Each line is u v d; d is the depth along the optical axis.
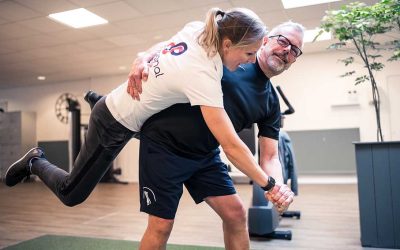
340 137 6.52
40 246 2.71
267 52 1.34
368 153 2.63
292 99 6.84
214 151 1.39
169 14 4.52
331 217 3.65
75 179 1.42
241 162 1.08
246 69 1.36
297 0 4.25
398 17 2.45
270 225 2.84
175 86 1.10
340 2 4.26
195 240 2.87
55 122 9.30
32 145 9.34
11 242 2.86
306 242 2.76
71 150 7.70
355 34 2.60
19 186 7.51
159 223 1.21
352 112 6.48
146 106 1.19
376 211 2.60
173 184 1.23
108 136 1.31
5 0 3.92
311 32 5.47
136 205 4.76
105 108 1.32
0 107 9.88
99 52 6.32
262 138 1.55
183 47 1.13
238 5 4.29
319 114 6.66
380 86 6.27
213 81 1.06
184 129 1.22
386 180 2.57
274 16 4.72
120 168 8.08
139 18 4.64
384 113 6.25
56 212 4.29
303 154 6.73
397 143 2.54
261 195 2.92
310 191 5.58
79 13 4.46
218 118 1.06
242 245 1.43
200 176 1.38
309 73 6.76
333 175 6.54
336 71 6.58
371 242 2.60
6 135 9.21
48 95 9.41
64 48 5.97
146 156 1.24
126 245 2.72
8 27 4.83
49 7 4.16
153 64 1.17
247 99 1.34
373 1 4.11
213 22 1.06
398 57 2.58
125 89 1.27
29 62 6.91
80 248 2.65
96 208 4.55
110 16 4.53
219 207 1.39
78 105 8.08
